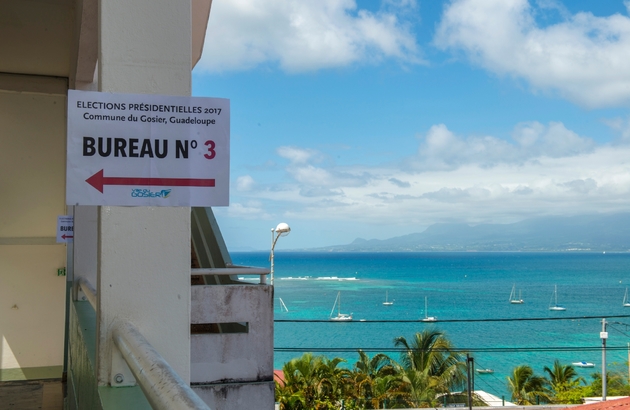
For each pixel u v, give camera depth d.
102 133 1.65
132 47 1.68
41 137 7.74
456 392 31.56
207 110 1.73
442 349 30.55
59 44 6.06
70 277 6.66
